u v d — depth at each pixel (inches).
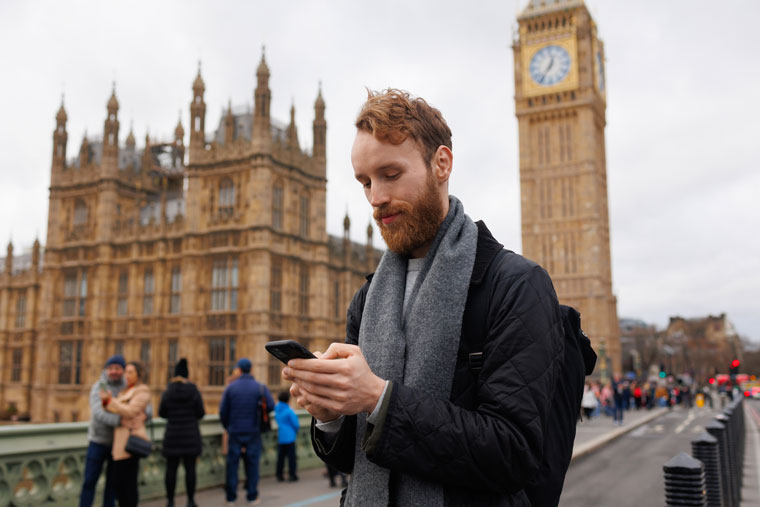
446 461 61.8
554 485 74.5
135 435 346.9
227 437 474.3
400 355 72.2
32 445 361.7
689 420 1496.1
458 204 79.9
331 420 75.7
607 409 1614.2
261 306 1830.7
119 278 2134.6
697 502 172.7
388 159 74.5
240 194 1934.1
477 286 73.6
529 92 3420.3
